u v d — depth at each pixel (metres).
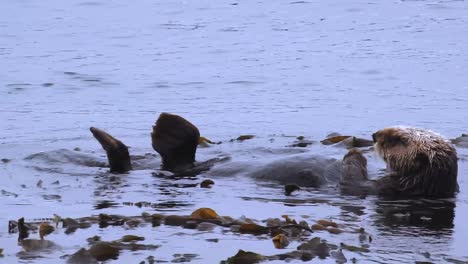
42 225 21.72
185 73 56.91
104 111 45.44
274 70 57.88
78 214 23.84
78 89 51.62
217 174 29.30
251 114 44.69
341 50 65.06
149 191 27.09
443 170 27.52
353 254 20.31
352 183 28.08
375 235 22.19
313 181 27.98
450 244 21.44
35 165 30.89
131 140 37.88
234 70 57.97
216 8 85.81
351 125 41.62
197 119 43.47
